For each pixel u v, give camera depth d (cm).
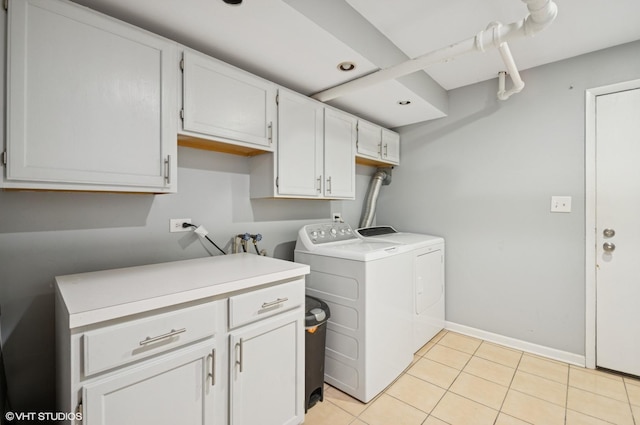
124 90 119
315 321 164
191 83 139
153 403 98
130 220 152
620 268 196
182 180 172
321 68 178
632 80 190
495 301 246
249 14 127
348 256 179
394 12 163
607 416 158
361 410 166
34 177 99
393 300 193
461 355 225
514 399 173
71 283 114
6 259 121
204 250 182
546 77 220
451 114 268
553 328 220
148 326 96
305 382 163
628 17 165
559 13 162
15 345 123
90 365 85
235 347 119
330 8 143
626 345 195
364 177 310
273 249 223
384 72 176
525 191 230
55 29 103
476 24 173
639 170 189
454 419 158
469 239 259
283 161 186
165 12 125
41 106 100
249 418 125
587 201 205
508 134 238
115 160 117
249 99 165
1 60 95
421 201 289
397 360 196
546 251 222
